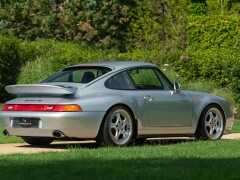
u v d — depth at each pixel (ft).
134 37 125.90
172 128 48.19
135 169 29.94
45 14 124.06
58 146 47.60
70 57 91.71
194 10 125.59
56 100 43.70
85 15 123.75
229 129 52.01
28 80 89.81
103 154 36.99
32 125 44.21
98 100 44.11
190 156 35.91
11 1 124.77
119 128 45.06
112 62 48.01
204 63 91.04
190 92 49.73
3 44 91.50
